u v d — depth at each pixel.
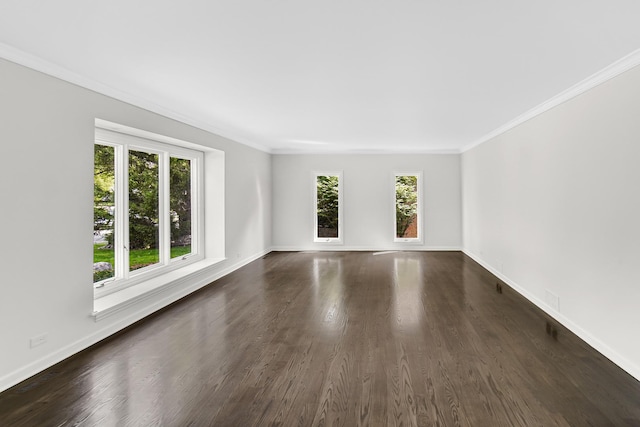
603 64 2.95
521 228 4.91
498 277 5.92
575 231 3.55
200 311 4.30
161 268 4.91
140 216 4.61
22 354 2.73
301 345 3.30
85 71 3.14
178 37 2.48
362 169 8.77
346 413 2.26
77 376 2.75
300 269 6.69
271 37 2.48
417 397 2.44
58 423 2.17
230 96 3.95
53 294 2.98
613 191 2.98
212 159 6.12
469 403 2.36
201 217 6.00
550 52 2.72
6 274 2.62
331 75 3.27
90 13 2.15
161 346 3.30
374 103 4.25
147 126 4.18
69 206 3.14
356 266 6.95
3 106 2.59
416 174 8.70
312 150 8.58
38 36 2.45
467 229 8.00
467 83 3.48
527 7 2.07
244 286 5.46
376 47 2.65
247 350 3.20
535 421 2.17
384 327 3.73
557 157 3.91
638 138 2.70
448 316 4.06
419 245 8.70
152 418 2.22
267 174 8.48
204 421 2.19
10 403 2.39
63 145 3.08
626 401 2.38
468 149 7.80
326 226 8.94
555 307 3.95
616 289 2.95
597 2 2.02
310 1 2.01
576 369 2.83
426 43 2.58
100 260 3.96
